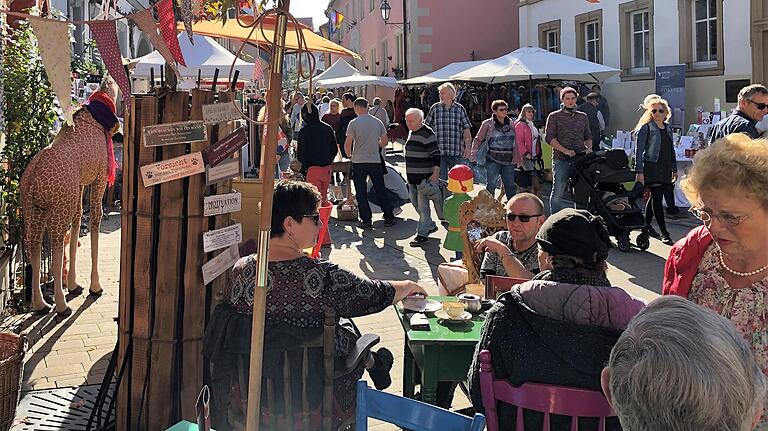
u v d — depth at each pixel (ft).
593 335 8.40
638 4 57.06
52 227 19.97
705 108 51.57
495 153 35.45
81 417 14.32
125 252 12.79
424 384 11.35
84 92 28.66
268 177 8.07
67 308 20.67
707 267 8.30
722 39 49.83
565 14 66.28
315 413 10.20
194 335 12.74
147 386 12.73
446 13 90.22
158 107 12.10
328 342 10.12
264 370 10.02
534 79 57.16
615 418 8.39
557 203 31.94
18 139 21.17
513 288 9.20
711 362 4.61
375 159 35.01
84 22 6.68
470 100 70.13
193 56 34.65
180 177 12.27
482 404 8.87
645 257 28.68
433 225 33.86
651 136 29.60
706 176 7.69
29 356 17.48
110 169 22.38
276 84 7.93
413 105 83.15
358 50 129.80
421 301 12.38
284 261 10.37
